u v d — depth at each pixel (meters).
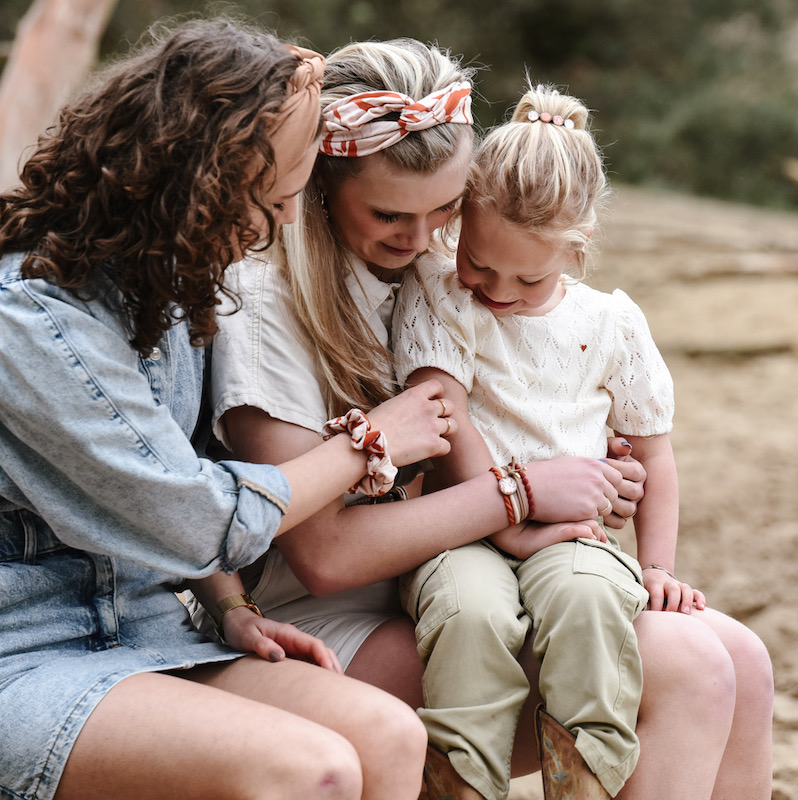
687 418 5.36
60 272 1.54
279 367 1.85
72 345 1.53
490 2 15.93
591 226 1.96
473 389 2.04
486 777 1.69
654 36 17.33
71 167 1.56
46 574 1.64
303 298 1.85
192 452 1.63
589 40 16.83
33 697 1.52
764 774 1.88
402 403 1.86
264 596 2.00
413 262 2.05
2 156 5.85
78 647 1.66
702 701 1.73
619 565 1.81
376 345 1.97
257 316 1.86
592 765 1.66
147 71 1.54
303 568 1.85
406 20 15.12
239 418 1.86
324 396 1.91
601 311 2.10
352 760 1.46
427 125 1.77
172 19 1.88
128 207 1.54
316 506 1.72
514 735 1.79
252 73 1.53
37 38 5.91
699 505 4.23
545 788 1.72
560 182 1.87
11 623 1.60
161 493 1.56
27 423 1.53
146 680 1.55
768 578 3.58
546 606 1.76
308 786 1.43
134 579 1.74
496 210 1.89
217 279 1.58
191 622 1.83
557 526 1.87
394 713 1.55
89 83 1.66
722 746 1.75
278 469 1.69
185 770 1.47
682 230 9.33
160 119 1.51
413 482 2.19
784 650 3.12
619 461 2.04
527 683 1.75
